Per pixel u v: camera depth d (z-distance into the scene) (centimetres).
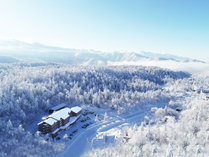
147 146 4841
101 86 13775
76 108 8725
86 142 6303
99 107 10600
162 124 7969
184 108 10988
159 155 4306
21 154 4775
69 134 6869
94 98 10706
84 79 14725
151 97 12525
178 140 4809
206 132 5150
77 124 7962
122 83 15425
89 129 7519
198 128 5472
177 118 8938
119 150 5116
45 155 5047
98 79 15375
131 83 15962
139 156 4350
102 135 6900
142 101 11819
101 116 9356
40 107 8988
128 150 4984
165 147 4716
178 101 12569
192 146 4334
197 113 7538
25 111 8069
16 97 8681
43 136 6206
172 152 4088
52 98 10094
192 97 14400
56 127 6794
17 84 10381
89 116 9131
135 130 6450
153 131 5878
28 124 7356
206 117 7194
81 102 10538
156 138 5447
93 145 6038
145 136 5525
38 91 10112
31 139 5731
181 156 3922
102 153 5000
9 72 15725
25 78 12850
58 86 12000
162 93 13912
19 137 5741
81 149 5791
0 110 7288
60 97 10569
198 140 4747
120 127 7981
